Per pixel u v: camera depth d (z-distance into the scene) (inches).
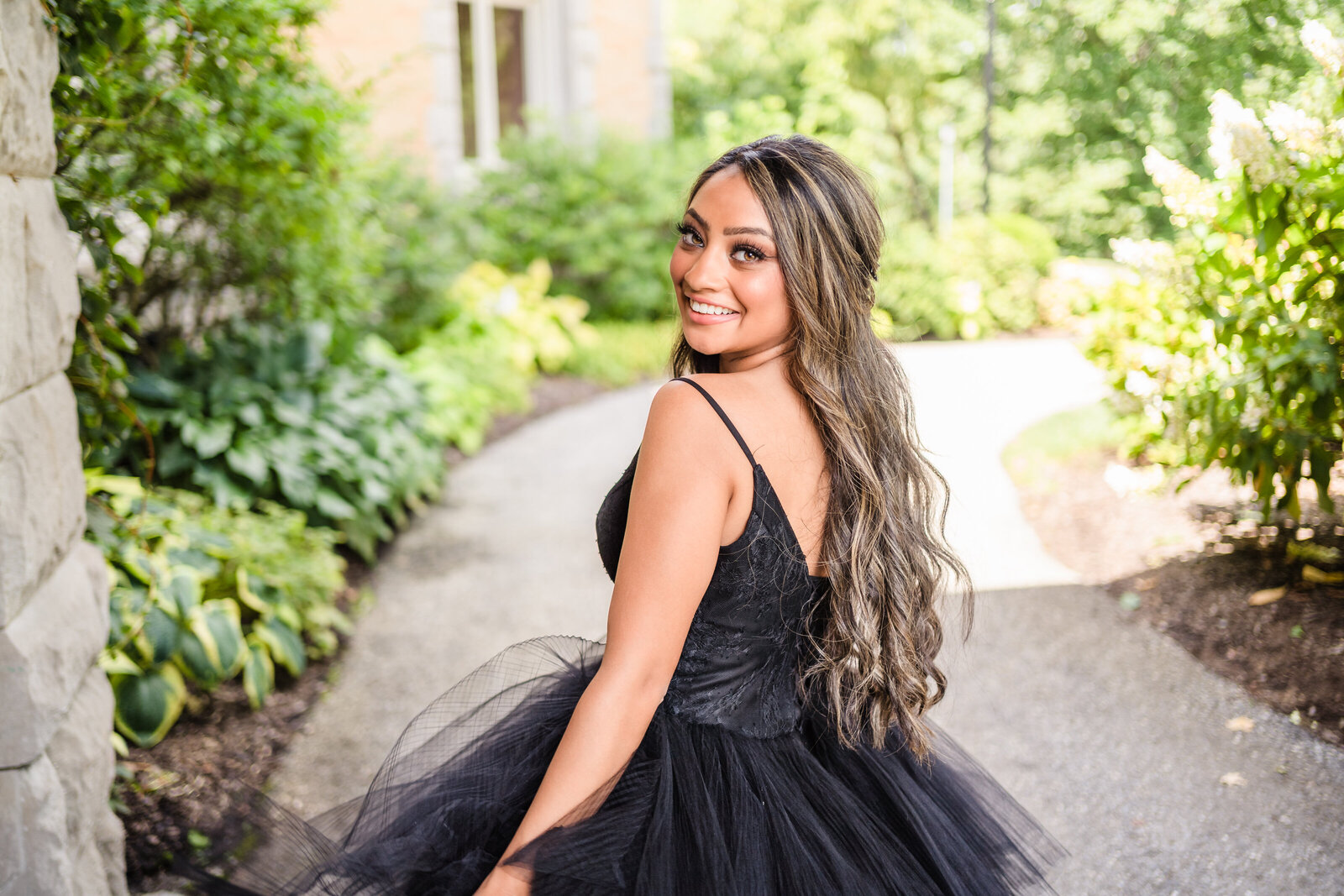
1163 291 154.4
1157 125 204.8
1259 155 117.9
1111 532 175.2
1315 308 122.8
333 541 166.6
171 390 173.0
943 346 444.5
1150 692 123.3
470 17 461.1
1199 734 112.8
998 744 115.8
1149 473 152.1
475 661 149.3
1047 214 400.2
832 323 52.8
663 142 483.8
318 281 182.1
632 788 51.2
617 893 48.2
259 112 126.0
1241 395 125.7
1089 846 95.7
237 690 134.9
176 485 173.5
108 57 96.7
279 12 117.8
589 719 47.1
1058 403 308.8
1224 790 102.3
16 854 64.4
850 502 53.2
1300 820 96.0
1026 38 294.7
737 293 52.1
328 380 203.0
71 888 67.4
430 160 427.5
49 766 66.6
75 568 77.4
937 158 538.9
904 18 546.3
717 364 65.2
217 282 184.9
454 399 285.3
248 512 166.4
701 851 49.9
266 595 143.2
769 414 51.8
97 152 111.8
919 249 466.3
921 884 54.5
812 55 624.1
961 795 63.9
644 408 343.0
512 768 56.6
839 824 53.9
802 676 56.1
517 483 252.1
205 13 108.0
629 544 49.4
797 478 52.1
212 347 189.9
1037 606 152.3
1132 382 147.6
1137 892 88.9
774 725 55.1
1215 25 173.3
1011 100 350.0
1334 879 87.8
